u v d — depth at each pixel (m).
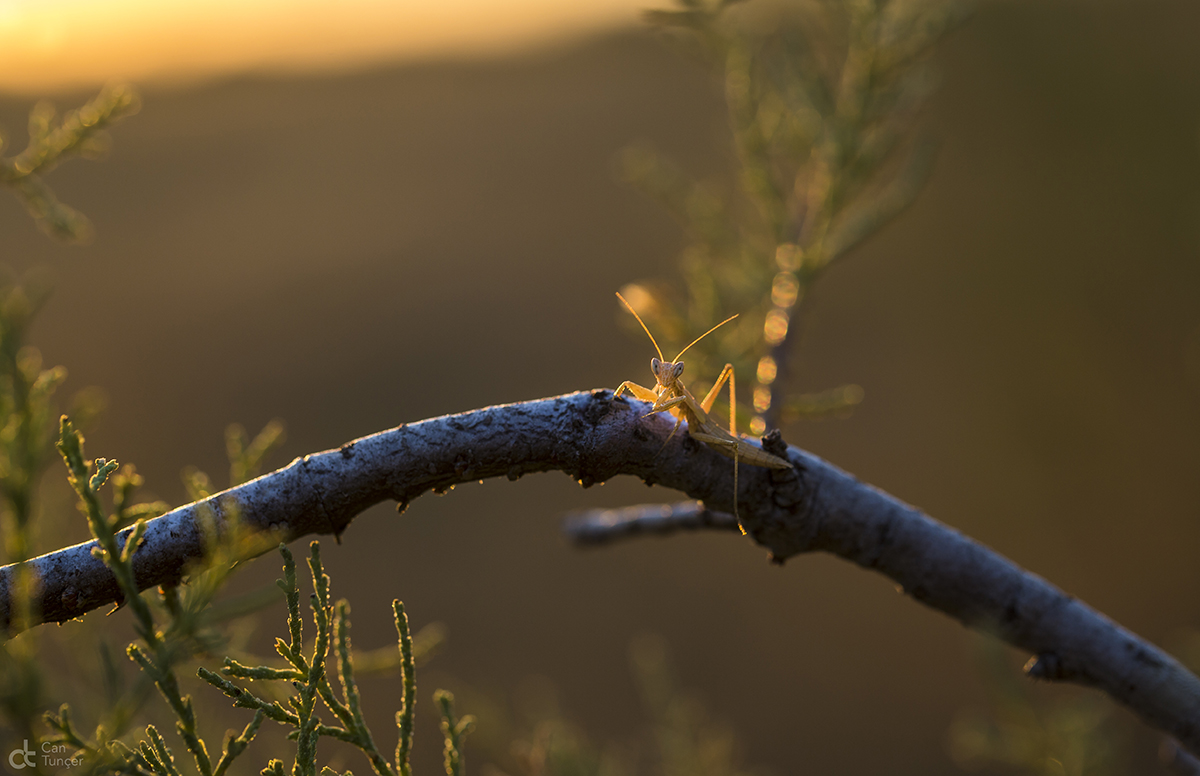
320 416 21.53
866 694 14.39
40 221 3.33
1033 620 2.40
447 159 39.38
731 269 5.36
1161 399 17.89
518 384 23.09
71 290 25.77
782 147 5.61
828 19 5.83
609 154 37.28
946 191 23.72
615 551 17.83
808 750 13.61
